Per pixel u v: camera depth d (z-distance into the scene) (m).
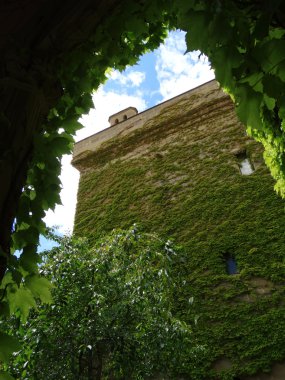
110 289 4.96
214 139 11.93
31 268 2.02
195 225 10.05
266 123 3.48
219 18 1.66
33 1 1.73
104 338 4.70
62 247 5.46
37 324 4.46
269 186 9.69
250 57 1.60
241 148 11.16
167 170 12.09
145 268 5.32
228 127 11.96
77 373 4.55
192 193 10.90
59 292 4.78
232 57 1.67
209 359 7.60
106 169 13.79
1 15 1.67
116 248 5.50
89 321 4.57
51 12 1.79
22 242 2.05
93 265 5.14
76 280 4.97
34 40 1.76
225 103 12.60
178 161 12.11
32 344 4.29
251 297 8.08
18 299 2.03
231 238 9.23
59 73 1.89
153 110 14.16
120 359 4.61
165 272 5.34
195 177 11.28
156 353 4.75
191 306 6.94
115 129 14.77
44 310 4.52
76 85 2.51
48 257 5.33
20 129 1.66
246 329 7.68
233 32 1.67
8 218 1.58
